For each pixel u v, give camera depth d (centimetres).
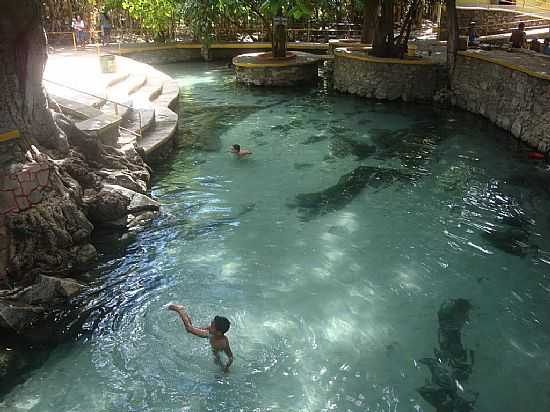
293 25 2797
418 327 707
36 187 776
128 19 2666
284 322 705
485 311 745
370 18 2400
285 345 661
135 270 818
